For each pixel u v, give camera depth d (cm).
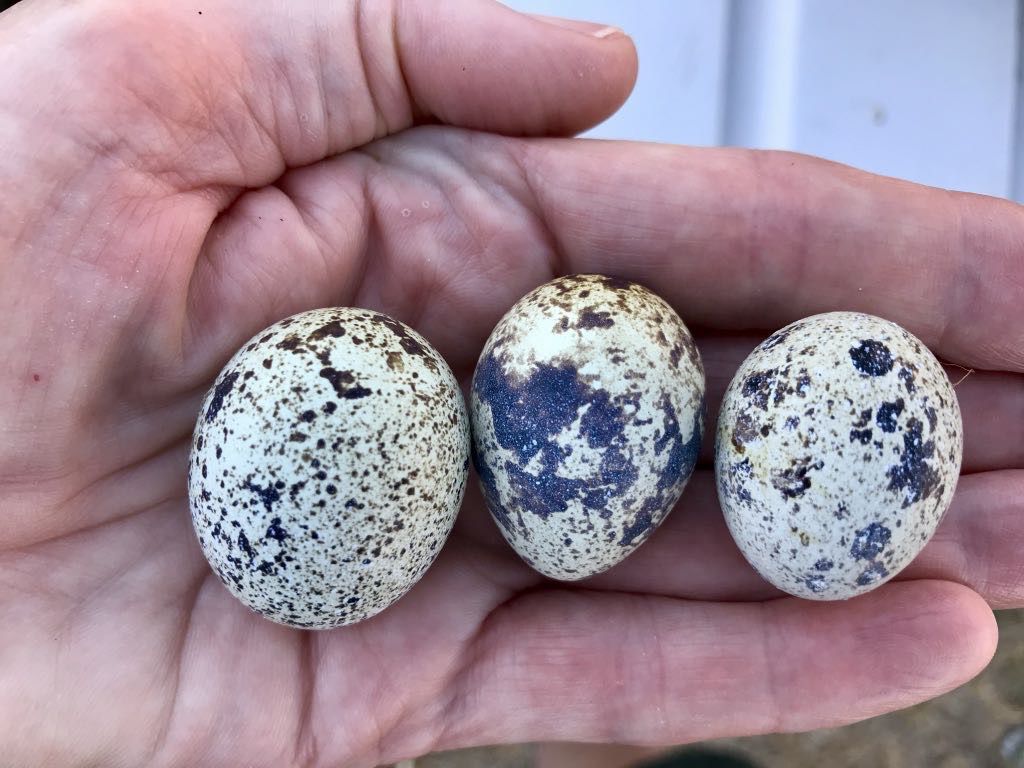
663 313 9
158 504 10
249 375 8
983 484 10
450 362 11
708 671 10
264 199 10
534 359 9
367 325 9
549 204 10
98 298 9
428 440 8
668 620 10
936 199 10
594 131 15
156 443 10
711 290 10
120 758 9
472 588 10
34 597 9
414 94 10
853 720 10
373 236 10
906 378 8
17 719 9
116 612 9
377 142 10
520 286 10
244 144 9
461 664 10
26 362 8
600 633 10
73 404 9
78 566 9
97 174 8
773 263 10
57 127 8
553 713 10
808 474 8
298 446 8
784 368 8
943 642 9
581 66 10
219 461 8
